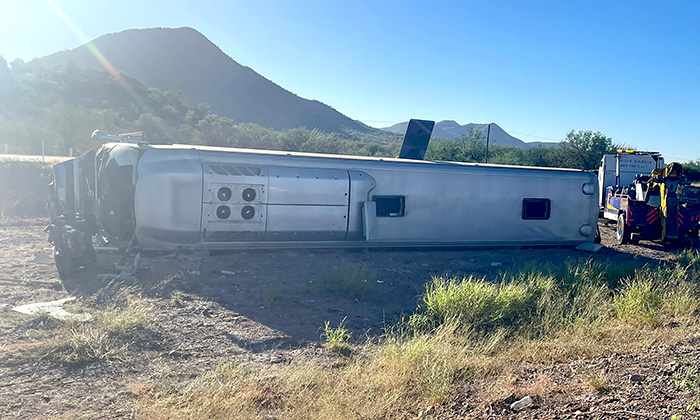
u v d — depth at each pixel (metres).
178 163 11.59
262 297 9.11
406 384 5.25
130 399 5.09
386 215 13.55
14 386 5.33
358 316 8.46
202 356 6.47
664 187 16.95
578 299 8.63
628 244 17.75
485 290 8.45
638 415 4.04
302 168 12.75
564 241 15.72
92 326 7.13
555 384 5.06
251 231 12.09
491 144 62.34
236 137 58.97
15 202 19.62
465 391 5.09
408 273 11.75
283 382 5.38
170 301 8.58
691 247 16.59
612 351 6.20
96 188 12.05
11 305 8.07
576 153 55.31
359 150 64.50
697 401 4.09
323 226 12.78
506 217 14.89
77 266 10.00
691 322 7.50
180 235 11.52
